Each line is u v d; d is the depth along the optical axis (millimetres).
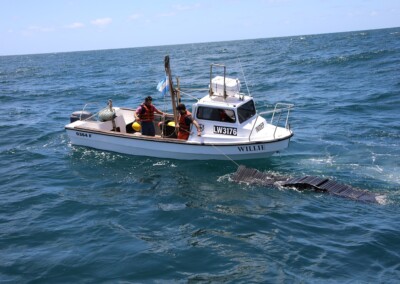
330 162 13766
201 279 7777
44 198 11742
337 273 7848
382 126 17562
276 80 34438
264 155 13672
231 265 8211
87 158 14891
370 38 97875
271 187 11898
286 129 13883
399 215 10055
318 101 24000
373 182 12078
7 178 13438
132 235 9484
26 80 51031
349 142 15711
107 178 13133
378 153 14367
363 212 10281
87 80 45719
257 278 7770
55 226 10047
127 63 74000
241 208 10727
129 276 7906
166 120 15375
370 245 8719
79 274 8016
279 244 8938
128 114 16734
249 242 9070
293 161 14023
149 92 31688
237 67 47406
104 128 15594
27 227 10023
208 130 13711
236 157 13750
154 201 11328
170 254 8633
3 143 17672
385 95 23719
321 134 16953
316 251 8617
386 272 7828
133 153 14898
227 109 13336
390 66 36531
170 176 13070
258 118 14266
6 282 7832
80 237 9461
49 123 21391
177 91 13945
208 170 13430
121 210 10805
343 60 44156
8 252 8898
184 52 104375
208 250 8773
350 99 23766
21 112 25672
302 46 86812
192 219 10203
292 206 10734
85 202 11383
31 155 15719
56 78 51312
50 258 8586
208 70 45812
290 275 7832
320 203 10844
